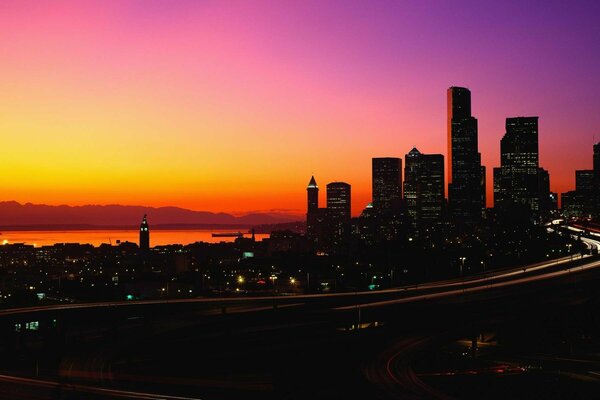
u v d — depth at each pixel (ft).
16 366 390.63
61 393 306.14
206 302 596.29
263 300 620.90
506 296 642.63
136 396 301.43
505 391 408.05
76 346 457.27
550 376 451.53
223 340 462.60
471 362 510.58
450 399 333.21
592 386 423.64
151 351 440.86
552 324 612.29
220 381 357.61
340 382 373.61
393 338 517.96
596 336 626.64
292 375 394.52
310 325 508.94
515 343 602.85
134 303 565.53
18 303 606.14
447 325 556.10
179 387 329.72
